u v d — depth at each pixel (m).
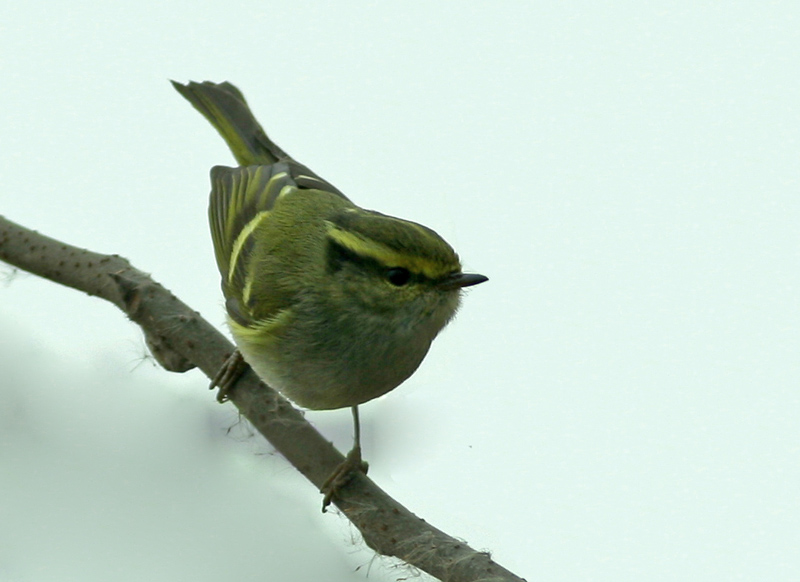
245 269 2.29
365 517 2.25
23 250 2.29
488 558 2.24
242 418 2.28
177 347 2.28
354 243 2.27
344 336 2.27
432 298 2.27
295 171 2.31
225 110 2.32
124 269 2.28
